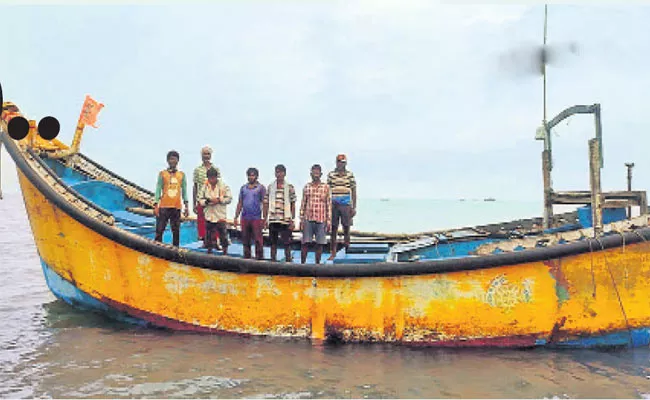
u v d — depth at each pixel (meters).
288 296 7.14
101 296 7.93
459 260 6.75
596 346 6.81
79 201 8.03
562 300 6.69
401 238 10.12
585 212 7.54
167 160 7.84
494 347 6.92
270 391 5.61
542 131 8.15
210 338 7.36
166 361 6.48
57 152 10.41
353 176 8.16
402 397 5.48
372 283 6.96
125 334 7.59
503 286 6.75
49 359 6.55
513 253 6.62
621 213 7.31
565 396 5.50
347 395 5.52
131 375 6.04
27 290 11.30
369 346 7.01
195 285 7.40
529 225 9.30
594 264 6.63
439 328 6.90
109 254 7.74
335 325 7.06
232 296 7.29
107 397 5.43
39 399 5.36
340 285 7.02
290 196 7.52
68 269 8.20
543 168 8.20
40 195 8.20
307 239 7.47
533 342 6.84
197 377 5.98
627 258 6.60
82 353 6.77
